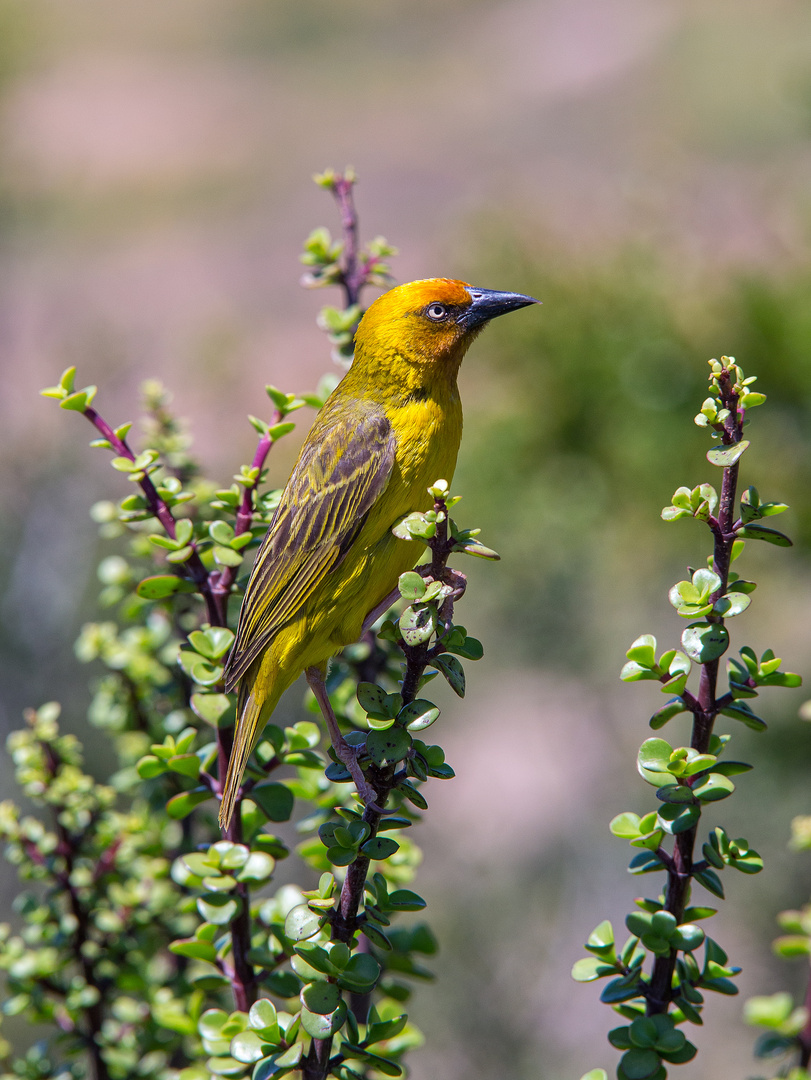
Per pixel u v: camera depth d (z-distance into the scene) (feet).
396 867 17.47
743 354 37.09
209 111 162.40
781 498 38.32
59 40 184.03
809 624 44.91
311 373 92.02
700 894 47.03
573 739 59.93
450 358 20.24
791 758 41.78
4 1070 18.49
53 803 17.85
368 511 19.12
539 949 47.85
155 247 120.57
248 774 15.72
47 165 103.04
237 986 15.10
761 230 40.75
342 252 20.76
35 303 101.81
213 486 21.01
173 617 20.85
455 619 50.90
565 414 39.04
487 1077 42.93
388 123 153.07
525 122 141.28
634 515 40.45
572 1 180.65
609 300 38.17
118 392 68.74
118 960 18.37
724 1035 47.42
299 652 18.97
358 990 12.04
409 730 12.23
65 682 46.44
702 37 139.54
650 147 69.51
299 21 201.46
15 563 47.83
